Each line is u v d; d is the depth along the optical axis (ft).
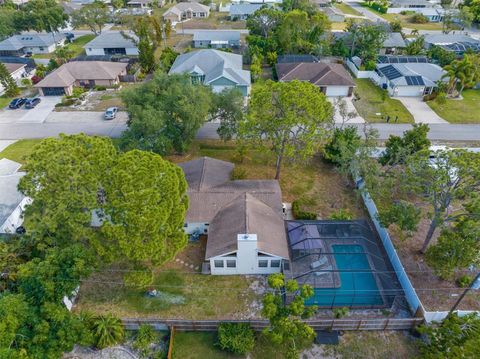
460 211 126.72
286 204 135.33
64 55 261.65
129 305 100.63
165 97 150.10
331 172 153.89
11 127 188.75
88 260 88.12
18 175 134.51
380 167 148.66
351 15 398.21
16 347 76.79
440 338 83.87
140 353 89.20
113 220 87.20
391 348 90.74
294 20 262.06
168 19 355.15
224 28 358.02
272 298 85.30
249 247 102.06
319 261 108.88
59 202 85.61
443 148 159.53
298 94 125.18
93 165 89.51
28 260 103.45
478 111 202.08
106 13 341.82
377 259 110.73
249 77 225.35
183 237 96.12
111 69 238.68
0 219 115.14
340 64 261.65
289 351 87.35
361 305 98.78
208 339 92.02
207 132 183.62
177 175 98.78
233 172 140.87
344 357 88.79
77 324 84.38
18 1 406.41
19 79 243.19
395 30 306.76
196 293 103.81
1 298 82.94
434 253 97.66
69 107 209.56
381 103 212.64
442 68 232.73
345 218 123.65
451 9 360.48
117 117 198.08
